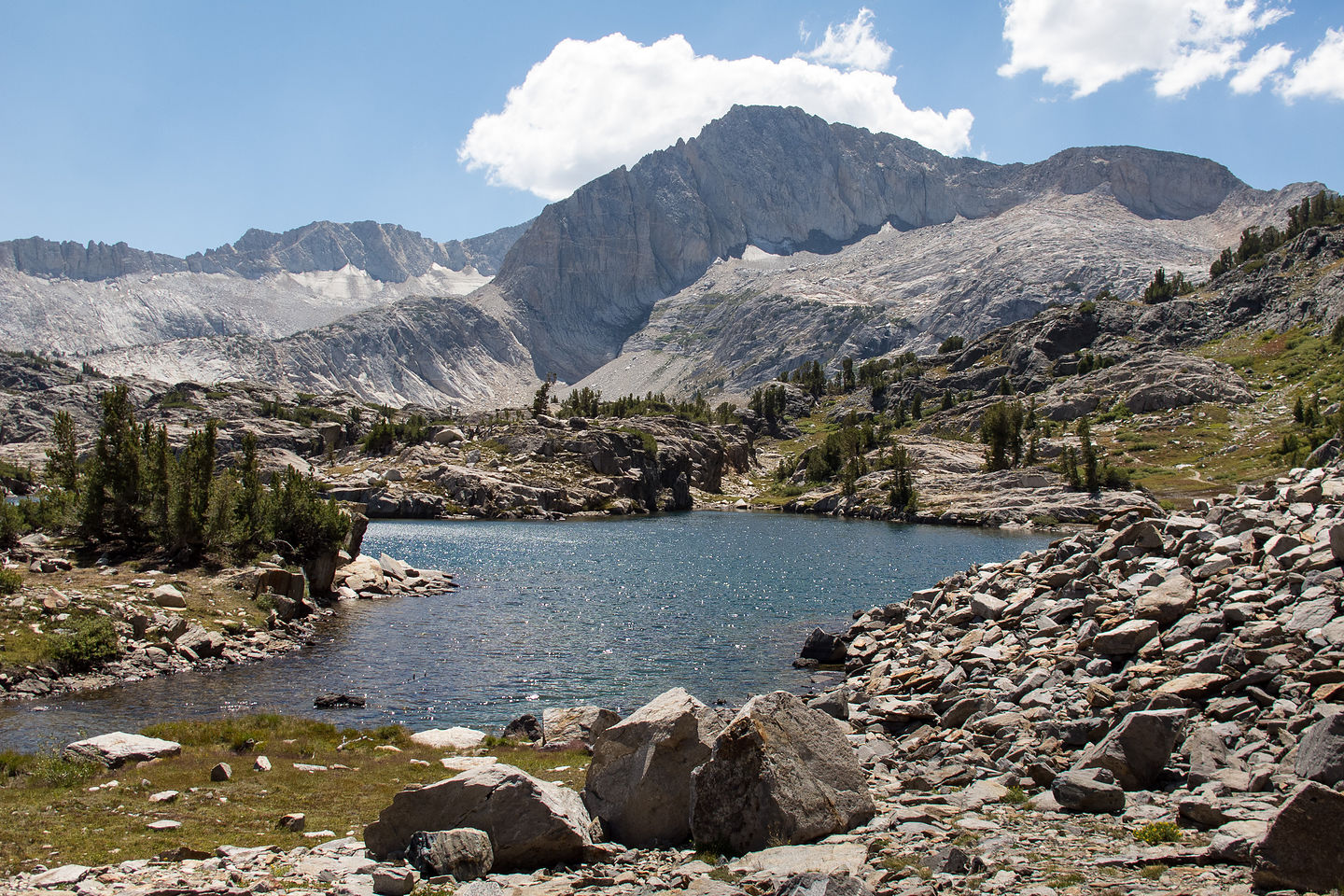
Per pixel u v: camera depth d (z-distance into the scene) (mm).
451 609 58562
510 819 14109
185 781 19625
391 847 14500
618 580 76312
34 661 34594
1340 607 22438
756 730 14984
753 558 95312
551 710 28703
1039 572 41156
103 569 47062
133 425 54000
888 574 81250
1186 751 17406
